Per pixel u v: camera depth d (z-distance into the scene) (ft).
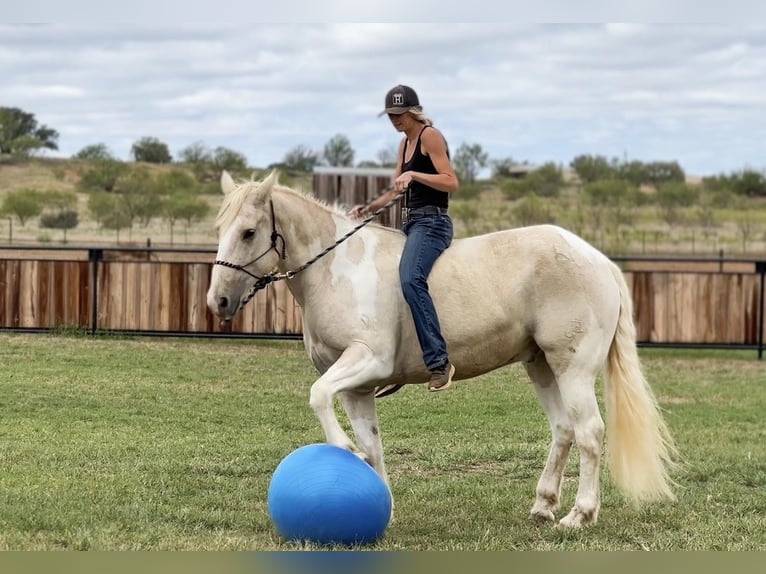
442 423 35.09
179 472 26.94
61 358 45.11
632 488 22.49
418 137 22.12
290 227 21.99
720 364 52.13
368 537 20.29
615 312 22.81
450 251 22.35
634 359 22.98
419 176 21.76
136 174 176.45
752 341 53.88
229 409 36.37
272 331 52.44
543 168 230.68
